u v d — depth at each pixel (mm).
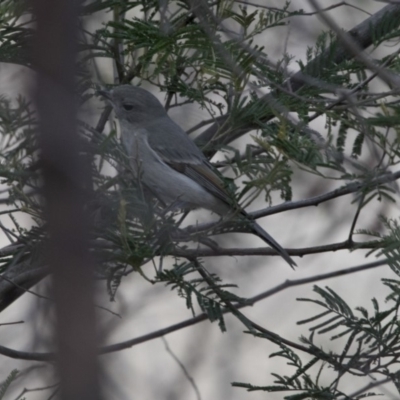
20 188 8648
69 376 3580
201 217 17516
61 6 3938
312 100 9711
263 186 8820
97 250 8516
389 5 12250
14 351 9875
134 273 16891
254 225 11188
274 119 11680
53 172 3922
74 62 4035
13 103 10445
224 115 12164
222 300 9906
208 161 13531
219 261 18234
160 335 11500
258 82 12188
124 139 13812
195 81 12234
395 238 9406
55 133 3975
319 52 11938
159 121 13812
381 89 13961
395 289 9430
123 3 11133
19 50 10094
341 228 18859
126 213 8766
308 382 9617
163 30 10031
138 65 12117
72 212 3889
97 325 3859
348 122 8969
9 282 10227
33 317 10320
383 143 8422
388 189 8930
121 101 13500
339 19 18141
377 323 9594
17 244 9969
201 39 9984
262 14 10781
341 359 9664
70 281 3754
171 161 13500
